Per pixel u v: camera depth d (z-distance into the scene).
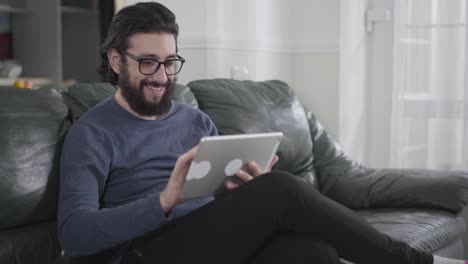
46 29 4.03
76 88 1.84
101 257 1.54
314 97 3.14
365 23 3.17
